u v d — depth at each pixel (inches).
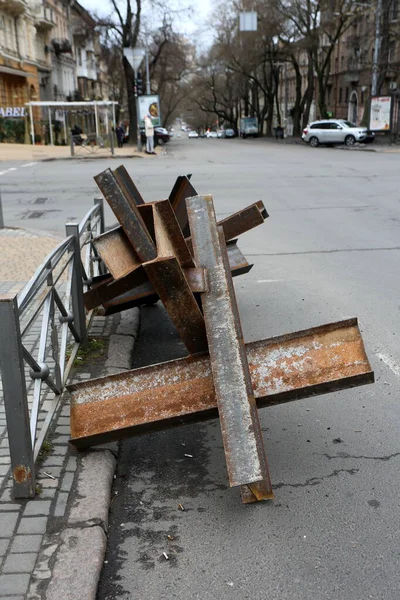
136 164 948.0
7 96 1733.5
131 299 196.1
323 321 240.5
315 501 129.6
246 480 111.7
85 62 2945.4
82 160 1072.2
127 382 137.5
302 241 394.0
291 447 151.0
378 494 131.6
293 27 2082.9
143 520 125.3
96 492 128.3
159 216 152.7
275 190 617.9
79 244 196.4
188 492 134.9
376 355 205.6
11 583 102.7
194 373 136.9
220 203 538.6
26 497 125.3
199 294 148.6
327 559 112.7
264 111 3016.7
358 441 153.2
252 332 230.2
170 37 1943.9
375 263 334.3
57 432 151.9
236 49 2337.6
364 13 1904.5
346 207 519.8
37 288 137.2
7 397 119.7
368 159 1001.5
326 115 2068.2
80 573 105.4
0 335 116.6
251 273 319.0
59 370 167.0
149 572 110.5
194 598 104.3
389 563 111.4
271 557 113.7
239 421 118.9
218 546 117.0
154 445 155.2
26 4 1748.3
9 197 613.3
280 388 131.1
